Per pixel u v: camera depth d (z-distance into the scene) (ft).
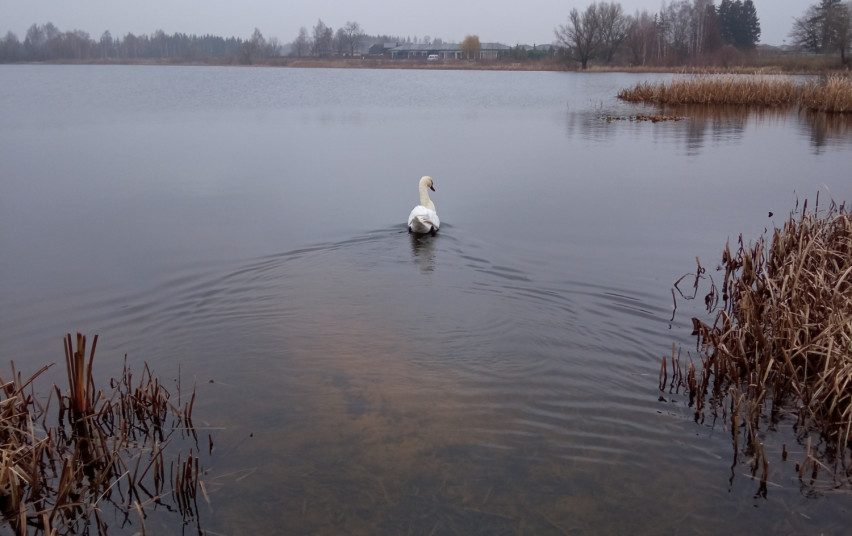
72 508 21.72
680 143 97.45
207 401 27.37
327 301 37.37
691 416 26.50
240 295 38.37
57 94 194.08
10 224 53.93
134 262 44.55
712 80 162.91
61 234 51.24
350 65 477.77
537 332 33.24
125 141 98.48
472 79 291.58
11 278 41.65
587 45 351.67
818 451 24.68
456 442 24.57
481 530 20.48
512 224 53.72
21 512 19.97
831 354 27.43
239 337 32.94
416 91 216.33
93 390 26.50
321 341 32.35
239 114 139.33
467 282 40.27
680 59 358.64
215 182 70.28
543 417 26.14
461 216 56.44
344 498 21.86
